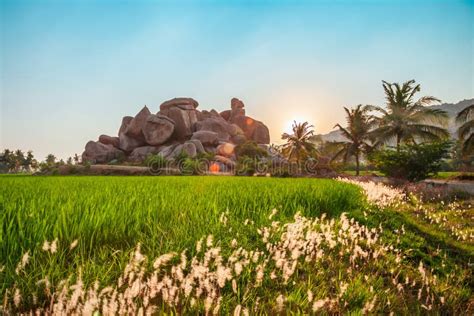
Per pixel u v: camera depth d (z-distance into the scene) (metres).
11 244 3.77
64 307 2.82
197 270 3.01
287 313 3.15
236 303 3.35
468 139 29.25
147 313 2.65
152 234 4.80
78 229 4.36
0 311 2.60
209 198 7.72
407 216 9.66
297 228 4.86
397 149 25.08
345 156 42.84
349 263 5.00
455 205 11.90
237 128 99.62
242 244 4.99
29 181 14.79
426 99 33.62
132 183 13.39
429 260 5.58
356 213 8.99
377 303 3.64
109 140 89.19
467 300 4.05
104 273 3.57
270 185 12.47
